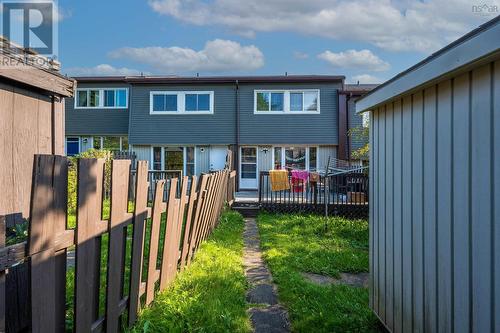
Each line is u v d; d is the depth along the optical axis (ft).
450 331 6.05
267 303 11.04
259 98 52.44
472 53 4.95
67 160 5.66
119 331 7.90
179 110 52.80
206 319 8.98
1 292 4.25
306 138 51.62
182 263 12.47
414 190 7.42
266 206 31.53
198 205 14.25
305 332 9.13
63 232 5.54
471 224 5.49
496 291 4.92
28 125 8.95
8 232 6.86
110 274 7.18
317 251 17.46
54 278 5.28
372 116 10.04
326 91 51.70
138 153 53.93
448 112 6.11
